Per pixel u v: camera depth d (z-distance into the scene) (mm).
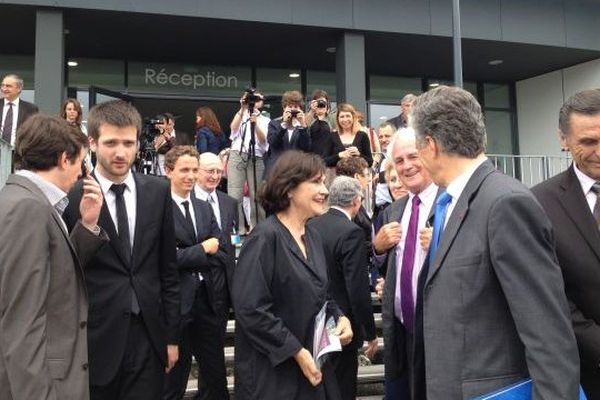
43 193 2100
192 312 3738
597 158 2191
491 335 1709
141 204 2676
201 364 3838
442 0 9531
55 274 2061
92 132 2607
